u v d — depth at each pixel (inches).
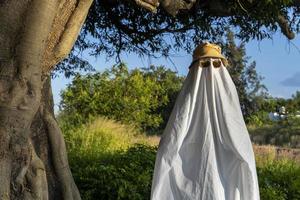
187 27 275.6
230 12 241.1
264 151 432.1
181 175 139.3
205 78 142.6
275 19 240.2
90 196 225.9
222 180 138.6
